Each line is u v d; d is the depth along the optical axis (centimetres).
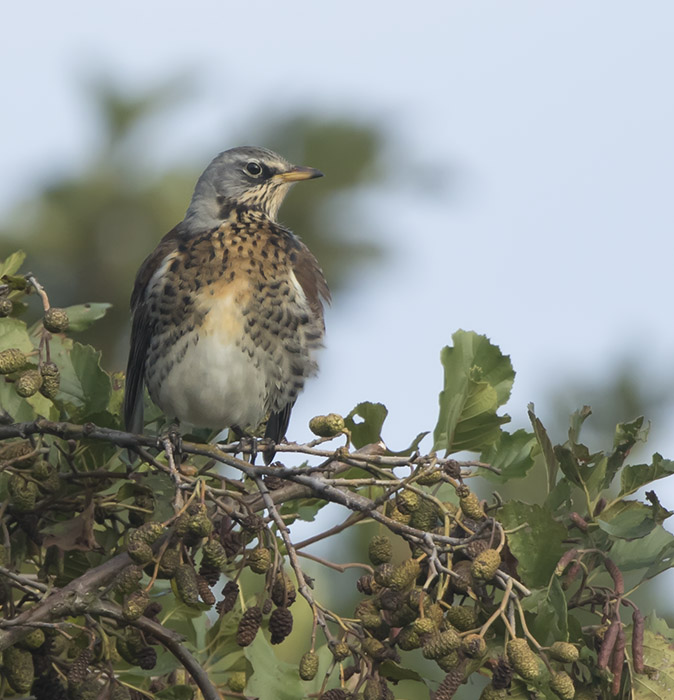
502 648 777
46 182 1564
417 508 781
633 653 773
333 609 1163
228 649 851
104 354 1536
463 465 812
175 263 1287
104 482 847
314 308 1328
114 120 1589
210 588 782
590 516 853
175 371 1278
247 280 1284
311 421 801
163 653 834
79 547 804
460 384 945
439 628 752
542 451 905
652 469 841
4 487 869
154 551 764
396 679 803
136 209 1565
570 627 773
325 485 790
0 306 828
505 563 786
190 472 837
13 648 768
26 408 948
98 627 758
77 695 759
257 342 1284
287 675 818
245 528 783
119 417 1137
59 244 1532
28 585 766
